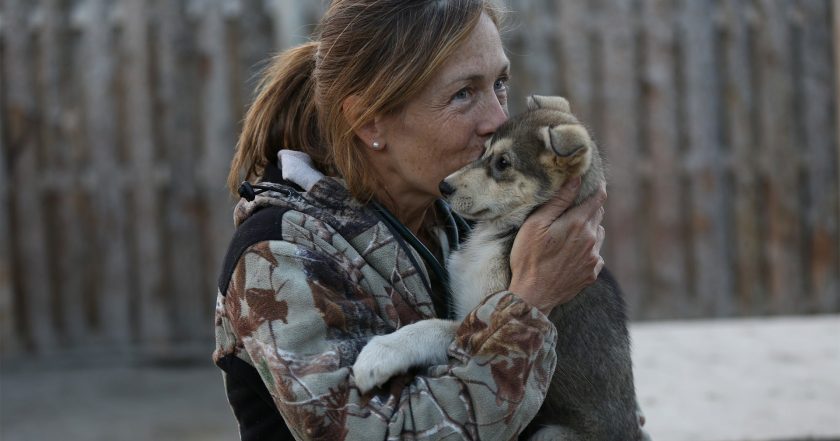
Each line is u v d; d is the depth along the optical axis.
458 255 2.95
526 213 2.93
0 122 8.23
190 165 8.41
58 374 8.09
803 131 8.70
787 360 4.92
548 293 2.37
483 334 2.19
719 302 8.52
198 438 6.47
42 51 8.27
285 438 2.29
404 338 2.27
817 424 3.91
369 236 2.36
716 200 8.47
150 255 8.40
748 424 3.94
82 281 8.41
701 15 8.38
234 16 8.32
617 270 8.37
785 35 8.54
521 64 8.34
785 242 8.63
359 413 2.12
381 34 2.37
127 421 6.87
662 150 8.38
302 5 8.10
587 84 8.30
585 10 8.29
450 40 2.37
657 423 3.98
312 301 2.18
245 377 2.28
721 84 8.55
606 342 2.92
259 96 2.67
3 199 8.22
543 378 2.21
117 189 8.36
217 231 8.39
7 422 6.86
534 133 2.95
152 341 8.46
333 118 2.43
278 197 2.34
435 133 2.43
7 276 8.24
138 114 8.32
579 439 2.87
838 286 8.68
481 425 2.12
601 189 2.52
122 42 8.30
